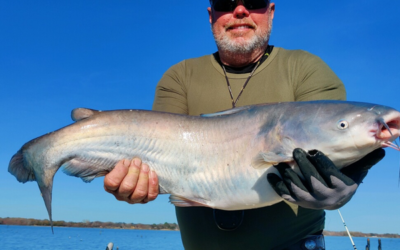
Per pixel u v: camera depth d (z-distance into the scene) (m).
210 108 0.83
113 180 0.69
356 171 0.63
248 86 0.82
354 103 0.65
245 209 0.75
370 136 0.60
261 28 0.83
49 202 0.75
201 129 0.75
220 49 0.85
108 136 0.76
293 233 0.75
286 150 0.67
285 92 0.79
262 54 0.85
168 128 0.76
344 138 0.62
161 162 0.74
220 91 0.83
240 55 0.83
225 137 0.73
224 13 0.83
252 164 0.69
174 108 0.86
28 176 0.77
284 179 0.61
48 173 0.76
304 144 0.65
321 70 0.79
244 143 0.71
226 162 0.72
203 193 0.73
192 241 0.80
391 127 0.60
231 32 0.83
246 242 0.75
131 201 0.74
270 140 0.69
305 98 0.77
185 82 0.88
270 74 0.82
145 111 0.78
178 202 0.75
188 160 0.74
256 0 0.82
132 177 0.70
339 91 0.78
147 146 0.75
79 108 0.78
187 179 0.74
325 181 0.57
